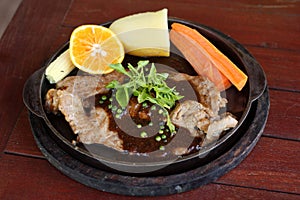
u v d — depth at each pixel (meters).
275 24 0.44
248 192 0.33
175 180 0.31
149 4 0.47
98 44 0.38
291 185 0.33
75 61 0.38
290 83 0.39
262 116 0.35
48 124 0.33
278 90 0.39
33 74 0.37
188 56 0.38
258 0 0.46
